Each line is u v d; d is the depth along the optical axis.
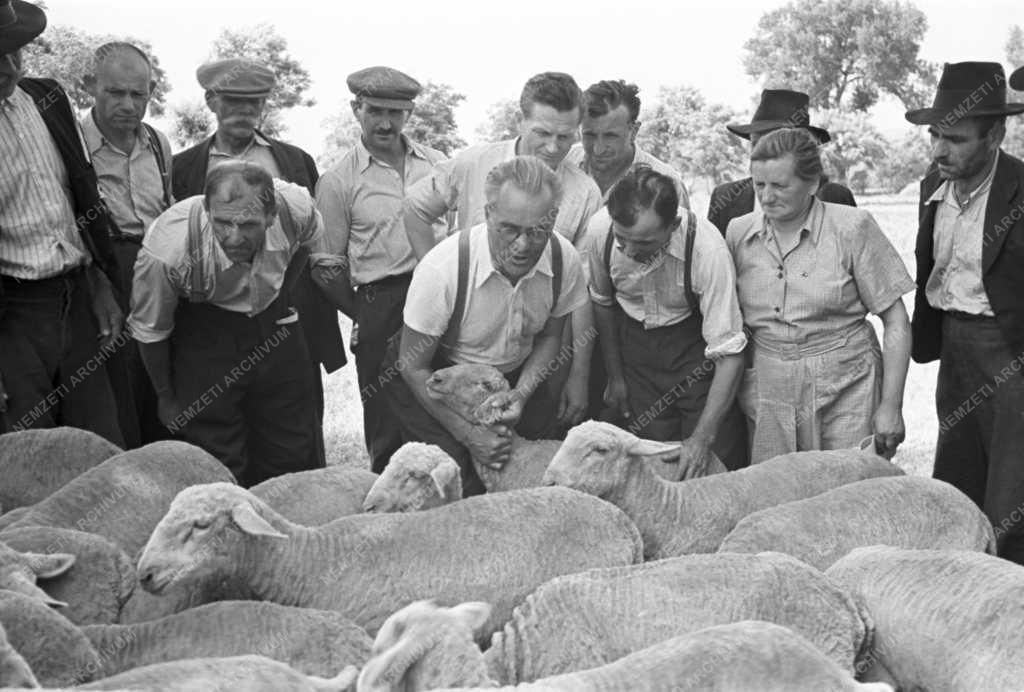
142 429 8.44
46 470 6.73
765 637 4.20
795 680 4.12
